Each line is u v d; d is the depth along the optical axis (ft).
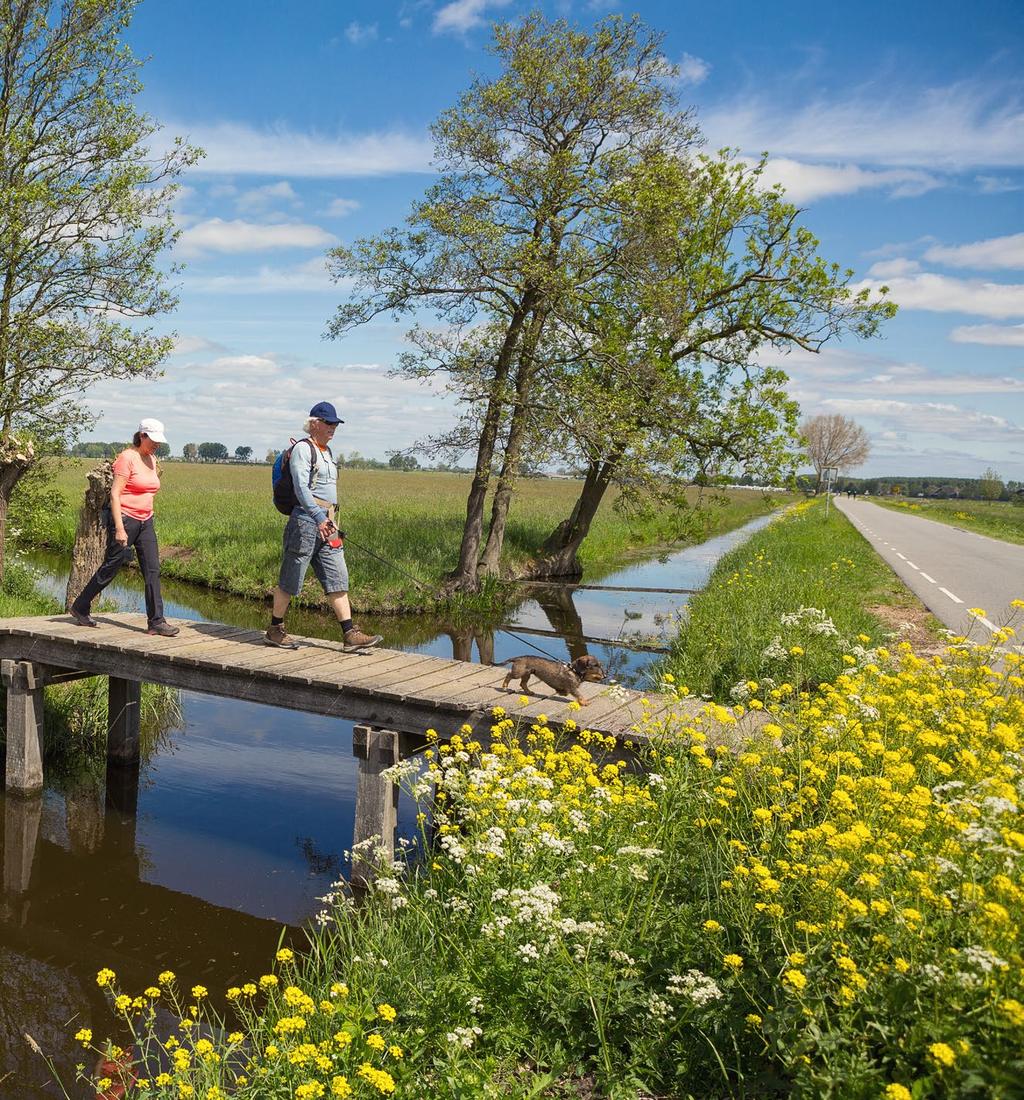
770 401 64.95
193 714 33.40
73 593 29.50
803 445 65.16
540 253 54.34
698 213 66.39
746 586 48.08
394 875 16.37
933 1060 8.32
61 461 48.57
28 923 18.34
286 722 32.73
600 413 57.16
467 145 55.88
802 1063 9.18
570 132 58.44
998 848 9.78
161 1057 13.97
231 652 24.43
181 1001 15.64
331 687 21.38
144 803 24.80
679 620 46.16
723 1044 10.50
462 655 44.34
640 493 66.39
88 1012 15.30
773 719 18.48
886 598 50.80
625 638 49.39
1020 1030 8.03
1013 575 64.59
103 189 44.09
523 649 46.24
